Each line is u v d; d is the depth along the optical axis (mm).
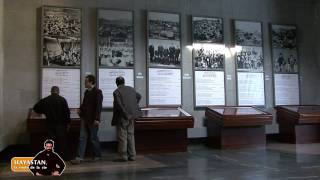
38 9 9312
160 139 8977
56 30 9297
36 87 9156
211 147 9992
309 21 11906
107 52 9656
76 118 8289
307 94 11695
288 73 11469
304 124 10516
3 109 8859
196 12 10617
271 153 8516
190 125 8945
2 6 8852
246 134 9750
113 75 9656
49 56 9195
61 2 9461
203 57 10492
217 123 9523
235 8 11055
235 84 10812
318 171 6168
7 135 8742
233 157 8016
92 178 5828
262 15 11367
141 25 10070
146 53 9992
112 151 9414
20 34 9141
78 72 9383
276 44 11398
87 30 9609
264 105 11062
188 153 8828
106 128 9500
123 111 7465
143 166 6961
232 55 10867
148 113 9086
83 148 7402
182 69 10273
